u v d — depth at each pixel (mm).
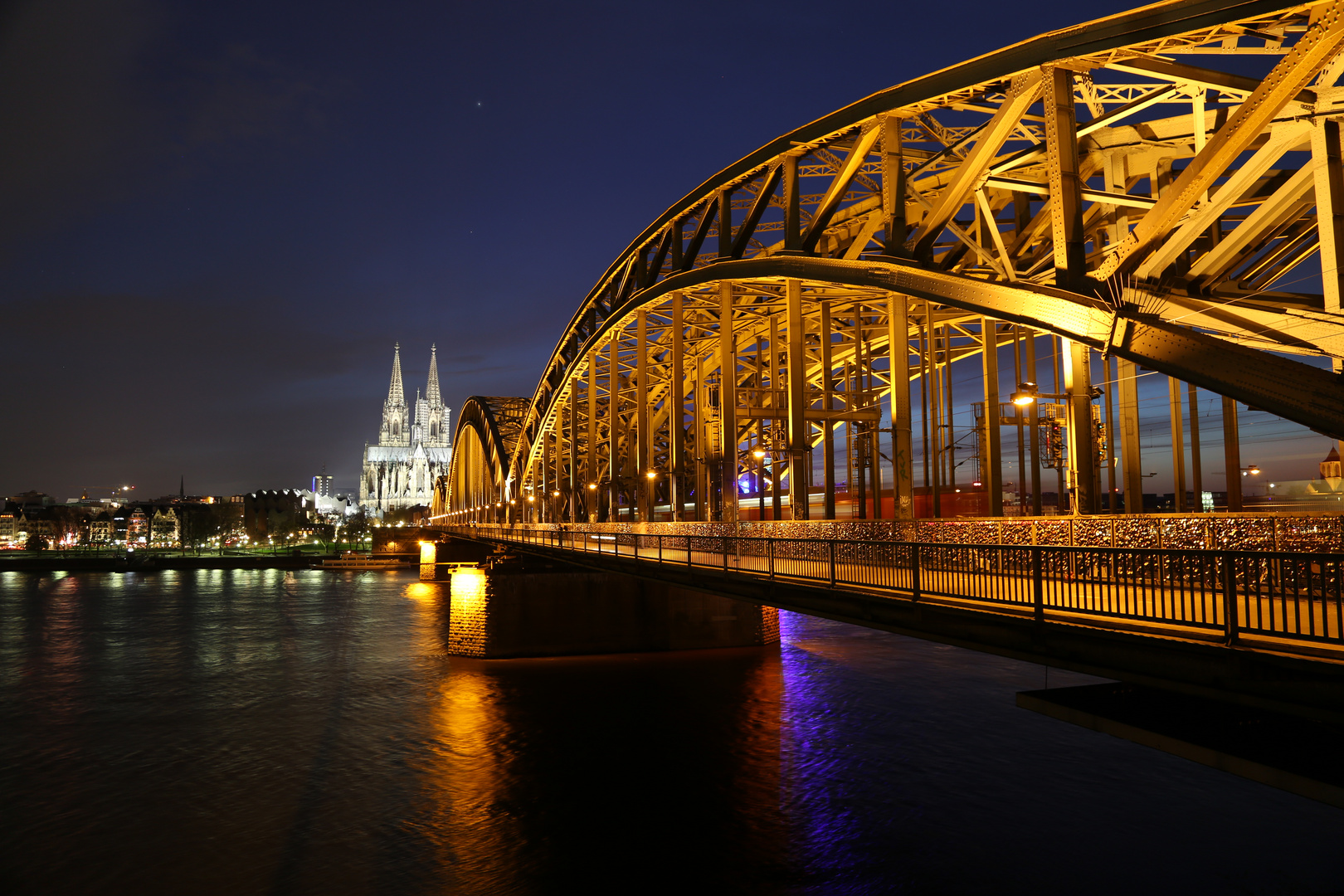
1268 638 10242
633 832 27344
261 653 63562
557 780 32531
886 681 47656
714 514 46406
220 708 45312
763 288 41312
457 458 161375
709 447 63844
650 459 49344
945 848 25297
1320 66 13938
